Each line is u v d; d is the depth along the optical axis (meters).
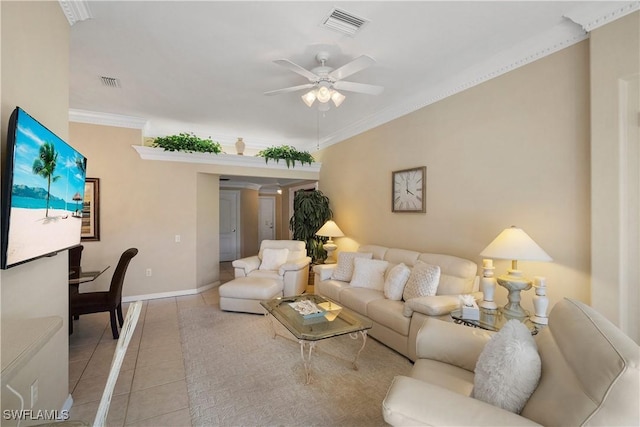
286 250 4.90
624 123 1.92
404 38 2.42
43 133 1.41
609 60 1.96
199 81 3.19
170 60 2.75
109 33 2.32
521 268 2.59
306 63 2.80
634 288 1.90
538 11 2.09
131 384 2.28
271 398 2.11
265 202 9.17
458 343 1.75
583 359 1.02
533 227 2.49
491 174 2.82
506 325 1.46
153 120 4.54
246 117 4.40
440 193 3.35
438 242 3.37
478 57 2.73
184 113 4.22
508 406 1.20
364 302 3.16
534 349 1.27
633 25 1.87
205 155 4.89
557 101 2.34
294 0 1.96
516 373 1.22
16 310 1.33
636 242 1.90
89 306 3.09
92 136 4.25
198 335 3.21
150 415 1.93
